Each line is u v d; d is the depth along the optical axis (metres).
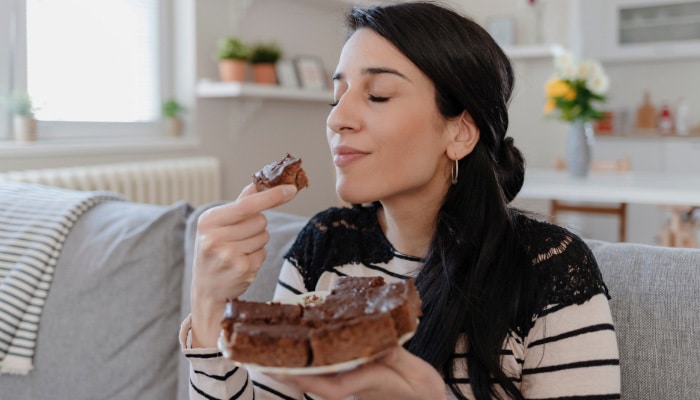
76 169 2.86
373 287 0.69
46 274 1.52
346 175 0.89
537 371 0.90
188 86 3.66
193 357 0.83
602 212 3.56
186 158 3.63
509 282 0.93
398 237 1.04
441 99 0.90
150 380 1.43
